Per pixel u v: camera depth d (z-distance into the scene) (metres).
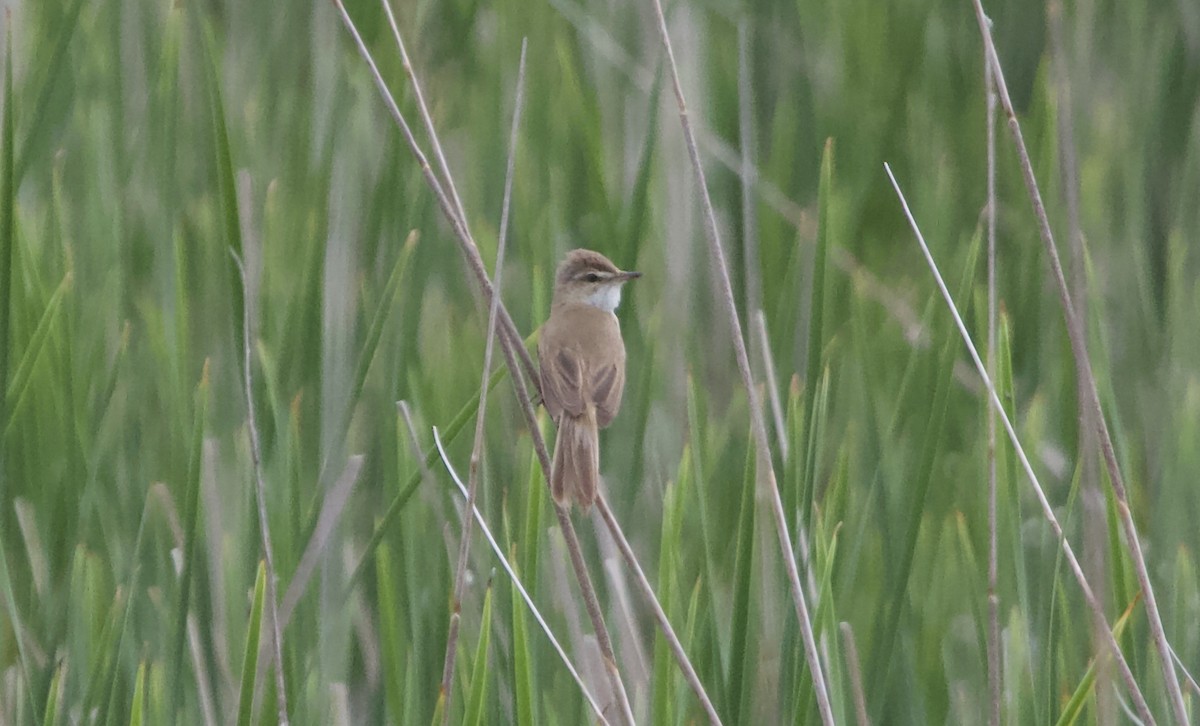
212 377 11.48
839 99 15.05
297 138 13.07
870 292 12.89
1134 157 14.03
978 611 9.84
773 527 9.76
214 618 10.19
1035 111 14.27
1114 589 8.89
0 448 9.80
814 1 15.80
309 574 9.35
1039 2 15.80
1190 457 10.59
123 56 14.03
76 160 12.94
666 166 13.22
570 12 14.14
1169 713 9.08
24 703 9.19
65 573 9.85
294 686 9.28
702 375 12.38
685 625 9.76
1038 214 8.20
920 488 9.20
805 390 9.45
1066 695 9.01
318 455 10.84
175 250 11.16
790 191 14.48
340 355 11.33
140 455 11.01
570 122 13.80
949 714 10.06
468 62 14.89
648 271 12.84
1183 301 12.22
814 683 7.82
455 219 8.16
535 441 8.04
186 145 13.34
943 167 13.91
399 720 9.15
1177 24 15.44
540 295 10.29
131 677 9.45
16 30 13.02
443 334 11.79
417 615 9.38
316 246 10.88
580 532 10.42
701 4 14.84
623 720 7.77
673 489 8.70
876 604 10.03
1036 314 12.55
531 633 8.66
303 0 14.48
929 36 15.73
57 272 11.41
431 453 9.02
